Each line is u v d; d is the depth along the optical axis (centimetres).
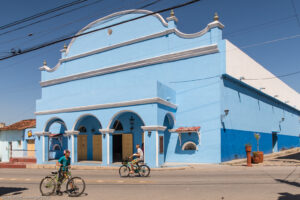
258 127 2473
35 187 1165
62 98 2286
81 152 2406
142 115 1811
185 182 1152
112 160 2039
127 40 2289
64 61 2677
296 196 840
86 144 2391
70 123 2194
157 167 1712
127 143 2133
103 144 1975
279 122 3098
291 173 1310
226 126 1906
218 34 1888
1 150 2978
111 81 2331
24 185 1232
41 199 906
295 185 1013
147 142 1762
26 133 2794
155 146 1731
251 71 2362
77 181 1226
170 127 2016
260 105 2567
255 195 862
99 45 2467
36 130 2447
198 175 1364
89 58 2508
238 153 2044
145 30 2202
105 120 1988
